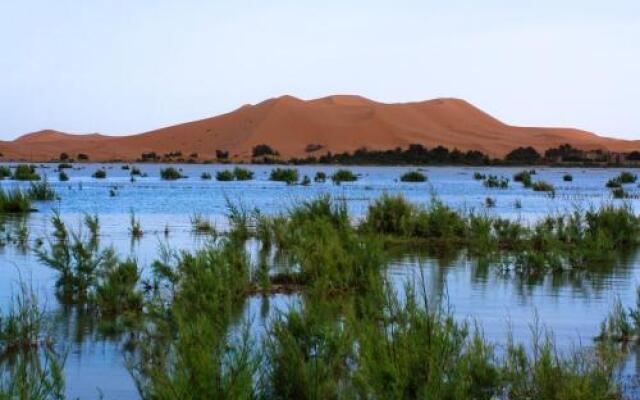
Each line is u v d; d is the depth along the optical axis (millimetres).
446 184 77812
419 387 9062
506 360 10828
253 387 9516
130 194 52781
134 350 11930
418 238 27000
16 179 74812
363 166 187250
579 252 21500
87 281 16078
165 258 17562
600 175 127875
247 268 17578
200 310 13477
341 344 10586
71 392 9984
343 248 19141
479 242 23891
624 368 11305
